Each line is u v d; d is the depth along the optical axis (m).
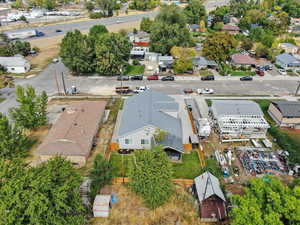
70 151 35.47
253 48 94.19
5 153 34.69
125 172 34.91
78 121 41.91
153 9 172.50
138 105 44.34
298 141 41.59
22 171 23.28
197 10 127.94
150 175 26.81
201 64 73.12
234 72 71.62
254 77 68.88
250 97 57.31
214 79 66.81
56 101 54.53
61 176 24.12
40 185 21.52
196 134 43.28
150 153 29.34
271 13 146.50
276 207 21.91
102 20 136.38
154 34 86.31
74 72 70.19
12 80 64.88
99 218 28.33
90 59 66.81
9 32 101.69
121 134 38.09
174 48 79.31
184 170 35.59
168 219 28.16
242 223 21.81
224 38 75.00
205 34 111.94
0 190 21.06
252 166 36.09
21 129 39.78
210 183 30.03
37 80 65.19
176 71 69.50
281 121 45.62
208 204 28.39
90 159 37.34
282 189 23.44
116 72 67.38
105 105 49.16
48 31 113.62
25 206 20.83
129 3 193.75
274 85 64.00
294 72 72.19
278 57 77.56
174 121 42.47
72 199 24.42
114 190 31.94
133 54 81.25
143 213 28.88
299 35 113.25
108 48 64.88
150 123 37.12
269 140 42.38
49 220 21.94
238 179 34.06
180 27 98.44
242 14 144.12
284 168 35.97
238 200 23.88
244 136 43.03
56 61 78.44
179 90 60.22
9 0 194.25
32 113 40.81
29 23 127.50
